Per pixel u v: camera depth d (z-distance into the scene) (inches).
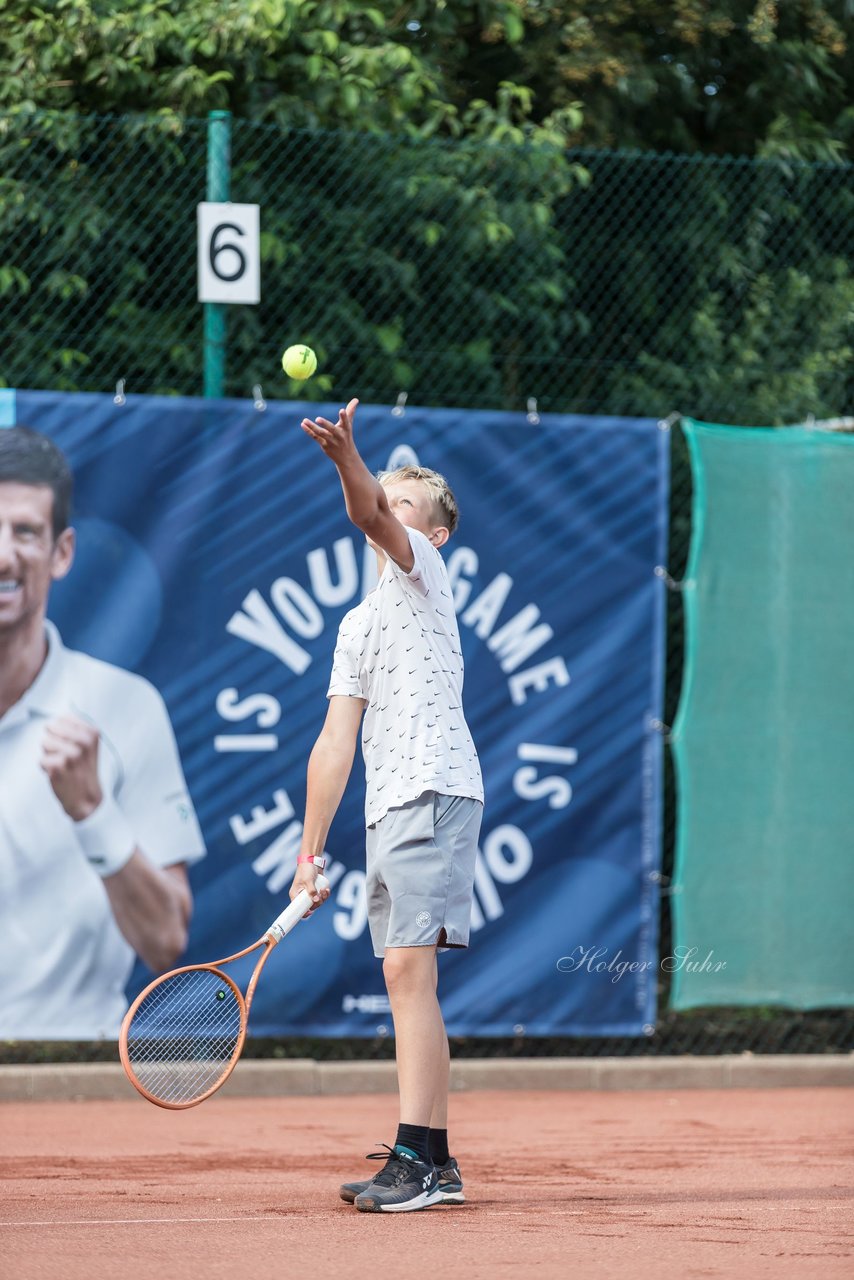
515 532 984.9
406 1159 552.4
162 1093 598.9
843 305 1206.3
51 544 926.4
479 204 1120.2
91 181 1043.3
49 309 1045.8
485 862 976.3
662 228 1217.4
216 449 952.9
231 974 940.0
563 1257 470.0
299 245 1091.3
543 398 1171.3
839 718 1020.5
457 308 1135.0
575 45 1307.8
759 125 1416.1
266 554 956.0
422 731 547.5
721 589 1010.1
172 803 936.9
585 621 992.2
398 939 543.2
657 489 1003.3
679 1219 540.7
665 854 1040.2
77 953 920.3
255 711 951.0
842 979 1014.4
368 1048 1040.2
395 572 553.3
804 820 1013.8
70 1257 470.9
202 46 1093.1
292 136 1093.8
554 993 981.8
